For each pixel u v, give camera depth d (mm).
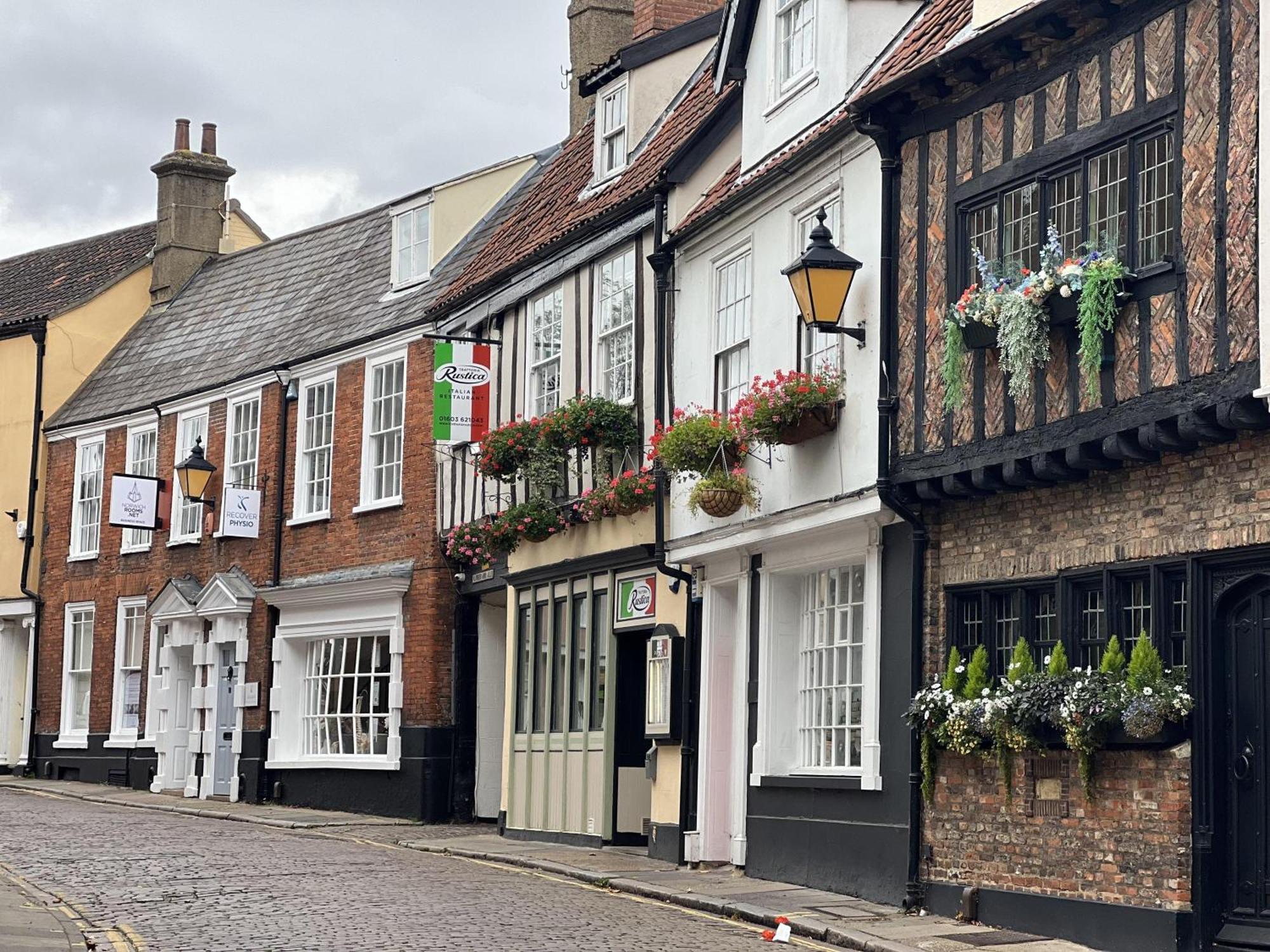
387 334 22781
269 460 24938
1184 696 10023
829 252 12773
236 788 24297
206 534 26109
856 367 13211
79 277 32219
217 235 31203
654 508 16609
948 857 12148
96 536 29016
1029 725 11008
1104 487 10984
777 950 10742
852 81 13859
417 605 21625
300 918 11727
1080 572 11117
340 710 23031
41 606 29891
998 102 11852
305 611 23641
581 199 19766
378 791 21906
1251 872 9812
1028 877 11320
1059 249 10812
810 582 14664
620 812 17359
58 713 29172
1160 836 10211
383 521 22547
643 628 17000
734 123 16500
